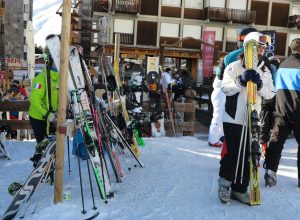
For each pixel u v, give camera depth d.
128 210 3.32
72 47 3.60
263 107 4.89
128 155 5.44
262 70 3.49
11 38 26.77
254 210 3.40
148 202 3.56
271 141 4.15
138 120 6.39
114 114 5.55
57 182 3.34
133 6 28.89
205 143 7.08
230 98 3.45
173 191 3.93
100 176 3.56
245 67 3.40
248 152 3.44
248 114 3.32
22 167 4.92
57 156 3.31
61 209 3.22
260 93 3.44
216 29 31.42
